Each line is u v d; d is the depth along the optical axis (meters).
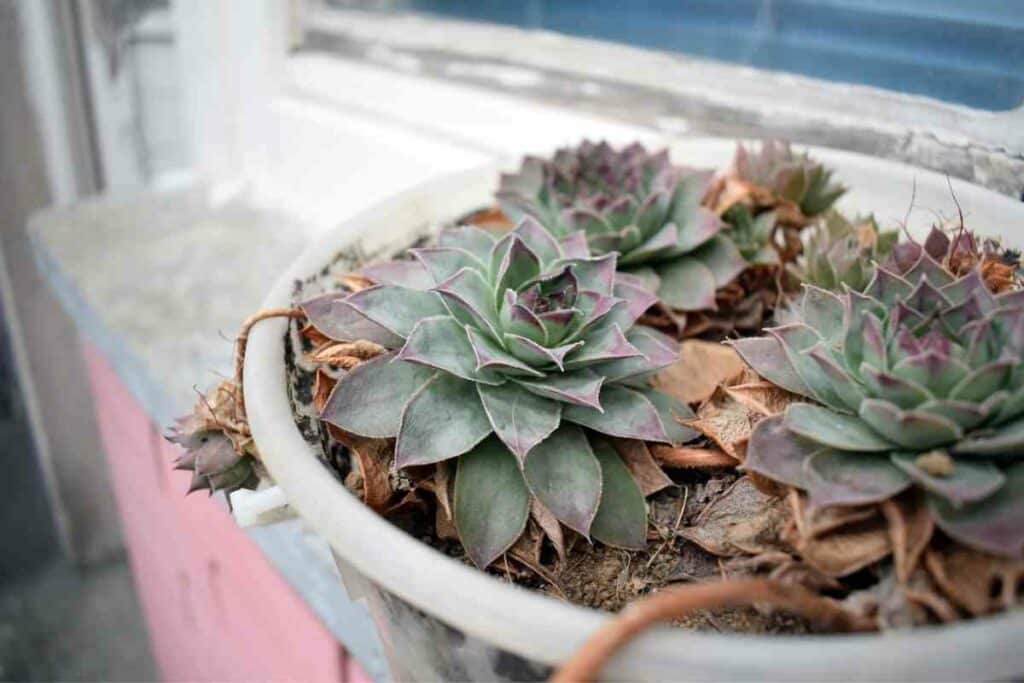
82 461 0.73
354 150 0.45
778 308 0.25
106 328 0.43
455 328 0.20
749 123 0.33
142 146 0.67
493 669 0.16
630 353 0.19
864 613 0.16
